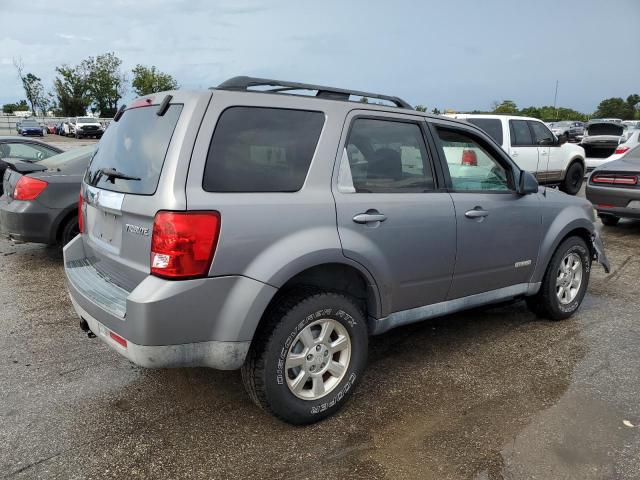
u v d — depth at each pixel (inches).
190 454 110.1
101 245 125.0
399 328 179.3
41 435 116.0
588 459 109.1
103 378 141.6
